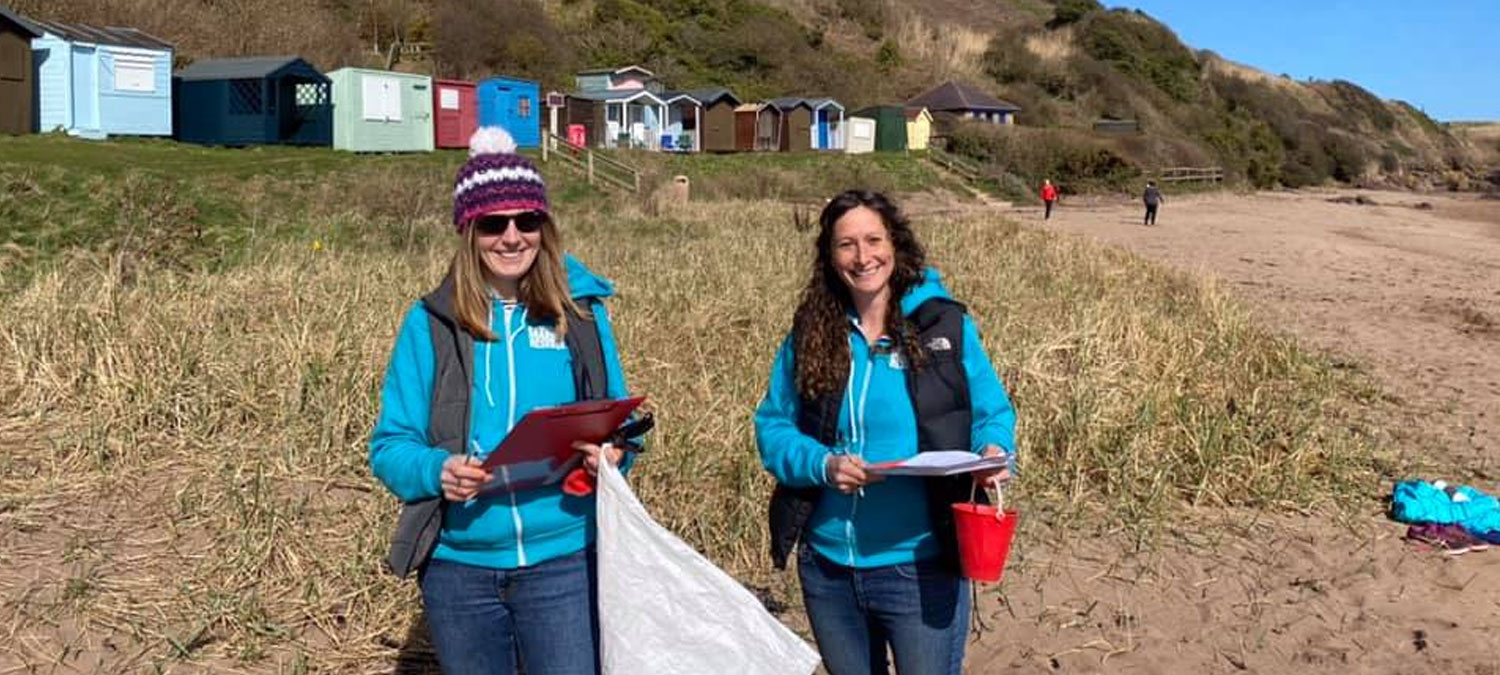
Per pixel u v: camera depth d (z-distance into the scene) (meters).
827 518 3.41
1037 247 18.30
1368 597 5.79
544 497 3.14
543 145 33.22
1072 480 6.90
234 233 18.22
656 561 3.02
